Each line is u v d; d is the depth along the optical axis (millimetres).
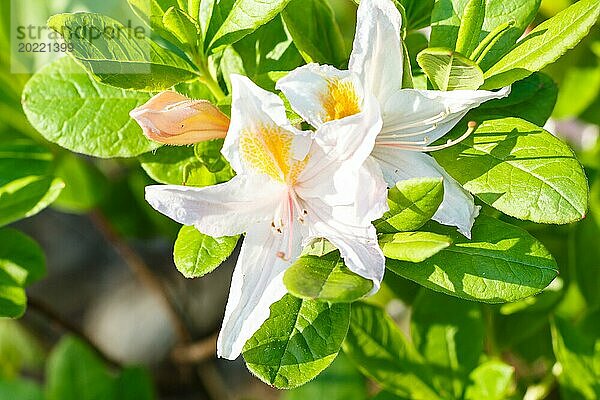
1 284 550
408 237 459
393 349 566
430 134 475
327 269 458
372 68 460
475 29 480
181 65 486
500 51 486
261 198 471
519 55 478
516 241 476
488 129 480
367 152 456
